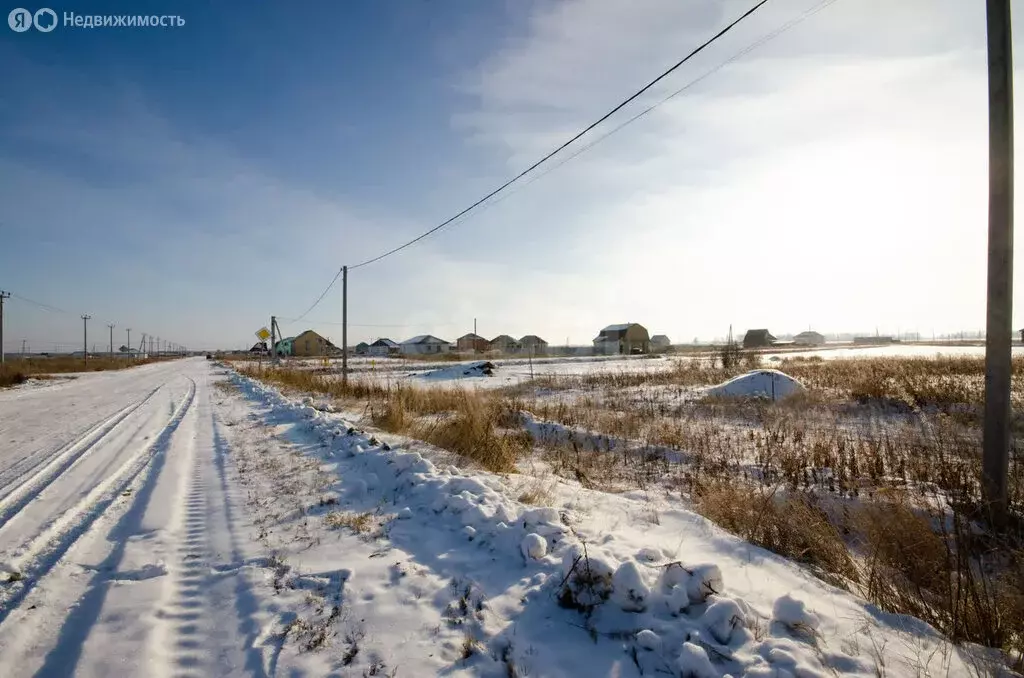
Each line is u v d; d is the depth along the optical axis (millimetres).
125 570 3975
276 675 2705
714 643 2703
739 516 5109
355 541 4441
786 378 16609
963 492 5629
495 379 29250
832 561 4234
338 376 28906
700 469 8281
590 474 8039
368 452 7203
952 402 12922
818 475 7762
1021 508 5293
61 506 5637
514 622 3098
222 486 6336
